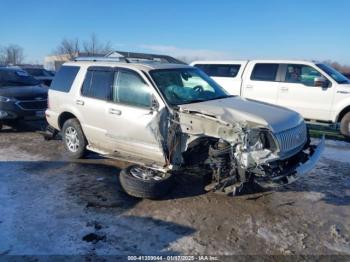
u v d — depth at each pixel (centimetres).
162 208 488
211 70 1178
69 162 684
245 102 545
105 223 445
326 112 981
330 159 734
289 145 465
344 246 401
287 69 1041
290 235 423
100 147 632
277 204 506
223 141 460
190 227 438
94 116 614
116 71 588
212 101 537
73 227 434
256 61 1100
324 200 522
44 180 588
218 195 530
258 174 441
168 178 507
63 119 719
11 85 991
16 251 381
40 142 839
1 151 760
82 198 518
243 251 389
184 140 489
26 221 446
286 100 1037
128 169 533
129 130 550
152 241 406
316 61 1033
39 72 2094
